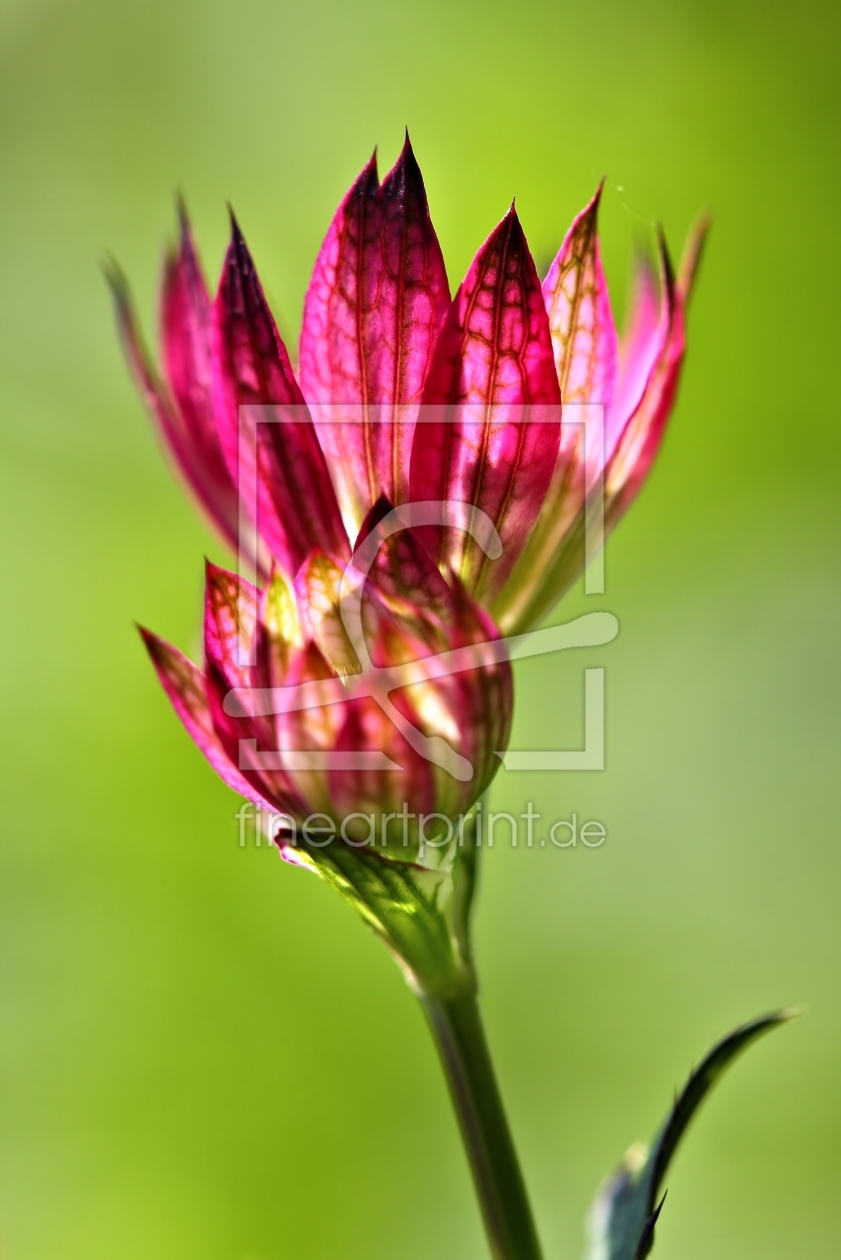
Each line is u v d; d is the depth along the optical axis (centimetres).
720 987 26
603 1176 26
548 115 26
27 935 26
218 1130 26
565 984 26
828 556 26
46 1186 25
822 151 25
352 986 26
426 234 13
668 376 14
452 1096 14
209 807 26
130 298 15
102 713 26
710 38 26
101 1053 25
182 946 26
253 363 13
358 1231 25
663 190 26
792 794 26
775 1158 26
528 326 13
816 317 26
